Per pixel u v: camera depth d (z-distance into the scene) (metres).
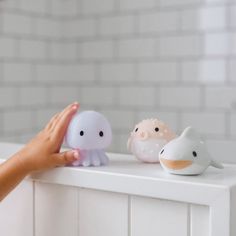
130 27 2.05
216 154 1.87
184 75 1.93
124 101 2.09
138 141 0.67
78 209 0.65
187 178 0.56
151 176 0.57
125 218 0.60
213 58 1.85
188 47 1.91
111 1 2.09
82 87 2.21
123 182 0.59
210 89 1.87
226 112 1.83
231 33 1.80
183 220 0.56
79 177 0.63
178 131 1.95
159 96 1.99
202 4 1.86
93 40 2.16
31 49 2.09
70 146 0.66
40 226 0.69
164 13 1.96
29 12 2.07
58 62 2.24
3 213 0.74
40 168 0.64
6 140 1.98
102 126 0.65
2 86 1.96
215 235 0.52
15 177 0.63
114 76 2.11
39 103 2.14
